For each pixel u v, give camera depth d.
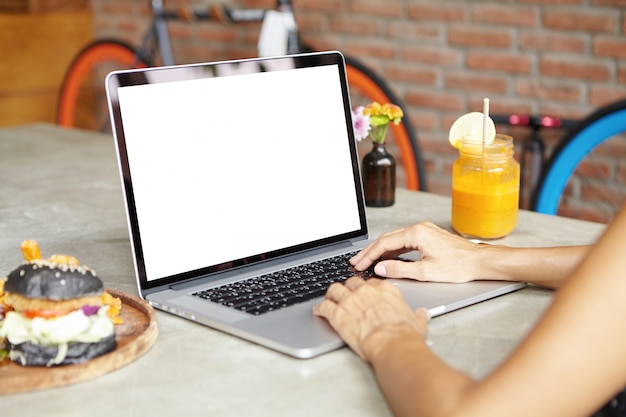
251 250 1.25
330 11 3.54
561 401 0.72
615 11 2.83
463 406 0.73
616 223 0.75
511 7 3.05
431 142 3.37
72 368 0.89
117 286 1.20
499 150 1.41
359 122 1.59
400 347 0.87
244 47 3.82
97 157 2.08
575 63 2.95
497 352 0.98
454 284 1.17
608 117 2.42
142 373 0.92
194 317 1.06
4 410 0.84
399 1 3.33
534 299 1.15
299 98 1.36
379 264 1.20
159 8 3.51
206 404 0.85
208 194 1.22
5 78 4.16
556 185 2.54
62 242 1.42
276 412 0.84
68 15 4.32
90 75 4.41
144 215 1.14
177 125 1.20
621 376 0.73
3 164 2.00
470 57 3.19
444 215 1.61
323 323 1.02
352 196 1.41
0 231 1.48
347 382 0.90
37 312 0.90
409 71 3.37
